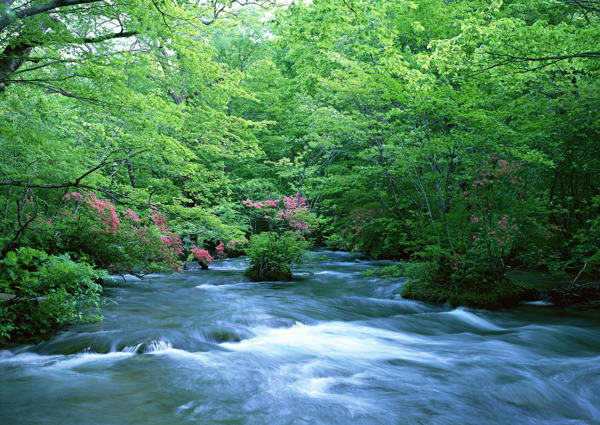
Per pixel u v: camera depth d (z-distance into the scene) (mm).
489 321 8328
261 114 22703
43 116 10430
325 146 15805
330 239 18344
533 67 8555
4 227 8914
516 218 9398
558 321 8211
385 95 9523
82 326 6875
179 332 6402
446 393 4605
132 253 10133
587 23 10625
